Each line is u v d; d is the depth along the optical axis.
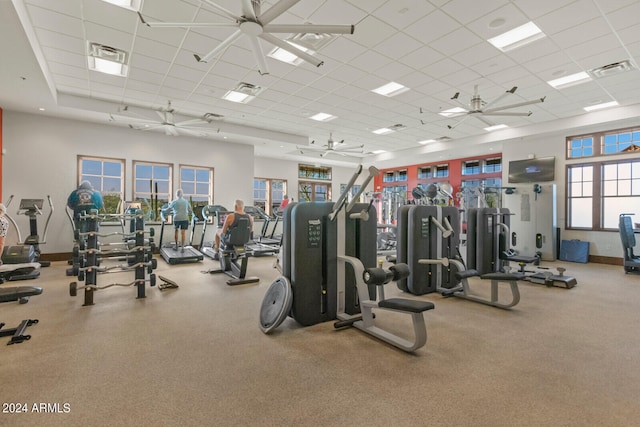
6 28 3.75
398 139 10.66
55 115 7.27
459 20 3.97
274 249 8.35
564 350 2.81
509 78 5.75
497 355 2.71
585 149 8.18
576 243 8.10
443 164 12.93
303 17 3.92
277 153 12.13
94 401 2.01
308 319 3.38
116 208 8.30
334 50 4.76
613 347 2.88
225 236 5.73
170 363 2.53
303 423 1.82
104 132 8.05
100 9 3.78
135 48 4.71
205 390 2.15
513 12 3.79
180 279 5.61
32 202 6.38
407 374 2.38
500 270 6.06
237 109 7.65
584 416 1.89
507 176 9.54
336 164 14.41
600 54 4.82
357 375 2.36
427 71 5.47
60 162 7.49
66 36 4.37
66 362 2.52
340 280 3.59
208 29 4.19
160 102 7.14
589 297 4.62
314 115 8.15
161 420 1.83
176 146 9.14
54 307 3.93
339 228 3.57
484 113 5.82
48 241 7.36
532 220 8.38
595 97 6.62
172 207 7.76
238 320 3.55
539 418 1.87
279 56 5.00
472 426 1.79
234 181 10.16
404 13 3.83
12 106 6.64
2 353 2.67
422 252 4.74
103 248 6.75
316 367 2.48
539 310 3.98
